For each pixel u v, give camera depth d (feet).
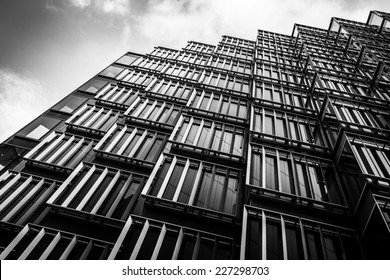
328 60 111.65
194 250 34.76
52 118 78.89
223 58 123.24
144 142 60.34
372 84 85.81
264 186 44.21
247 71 110.42
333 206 40.91
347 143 49.44
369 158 45.19
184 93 84.69
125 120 67.46
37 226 41.24
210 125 61.93
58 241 39.65
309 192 44.70
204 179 46.88
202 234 37.55
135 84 90.79
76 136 66.03
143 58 117.50
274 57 130.11
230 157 52.34
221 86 90.94
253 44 162.20
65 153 61.52
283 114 67.87
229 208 42.27
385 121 59.21
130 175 50.65
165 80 92.02
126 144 58.34
